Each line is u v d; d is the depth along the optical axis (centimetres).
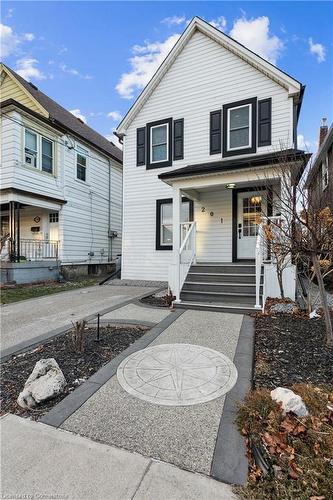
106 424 229
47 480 176
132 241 1073
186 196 880
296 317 510
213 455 193
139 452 198
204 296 650
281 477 172
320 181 483
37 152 1137
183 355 362
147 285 989
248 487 168
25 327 512
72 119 1488
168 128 1007
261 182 710
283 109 840
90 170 1442
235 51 896
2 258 1112
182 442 206
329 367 317
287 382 289
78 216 1355
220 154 928
